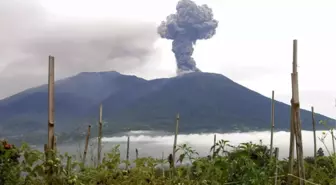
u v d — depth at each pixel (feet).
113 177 11.58
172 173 12.03
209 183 11.70
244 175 11.54
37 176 10.98
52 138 11.54
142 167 11.75
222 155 12.03
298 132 12.07
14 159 11.22
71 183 10.75
